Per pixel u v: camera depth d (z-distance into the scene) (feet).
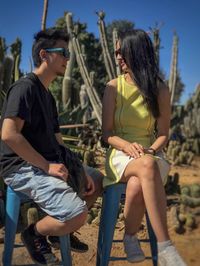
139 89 10.43
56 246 10.61
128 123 10.79
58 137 10.82
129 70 10.49
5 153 9.75
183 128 37.19
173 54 35.17
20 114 9.22
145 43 10.37
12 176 9.60
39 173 9.46
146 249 13.39
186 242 14.08
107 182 10.32
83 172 10.19
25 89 9.37
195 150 31.60
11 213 9.79
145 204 9.42
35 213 12.66
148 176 9.39
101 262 10.34
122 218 15.02
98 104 28.32
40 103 9.66
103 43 28.27
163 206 9.31
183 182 22.47
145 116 10.68
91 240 13.80
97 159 23.84
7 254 9.82
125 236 10.21
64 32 9.96
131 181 9.78
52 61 9.86
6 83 19.51
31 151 9.30
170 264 9.02
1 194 11.28
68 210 9.22
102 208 10.80
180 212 16.70
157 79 10.48
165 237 9.16
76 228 9.38
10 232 9.80
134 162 9.74
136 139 10.78
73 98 32.68
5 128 9.22
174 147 29.14
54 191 9.31
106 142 10.70
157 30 30.27
